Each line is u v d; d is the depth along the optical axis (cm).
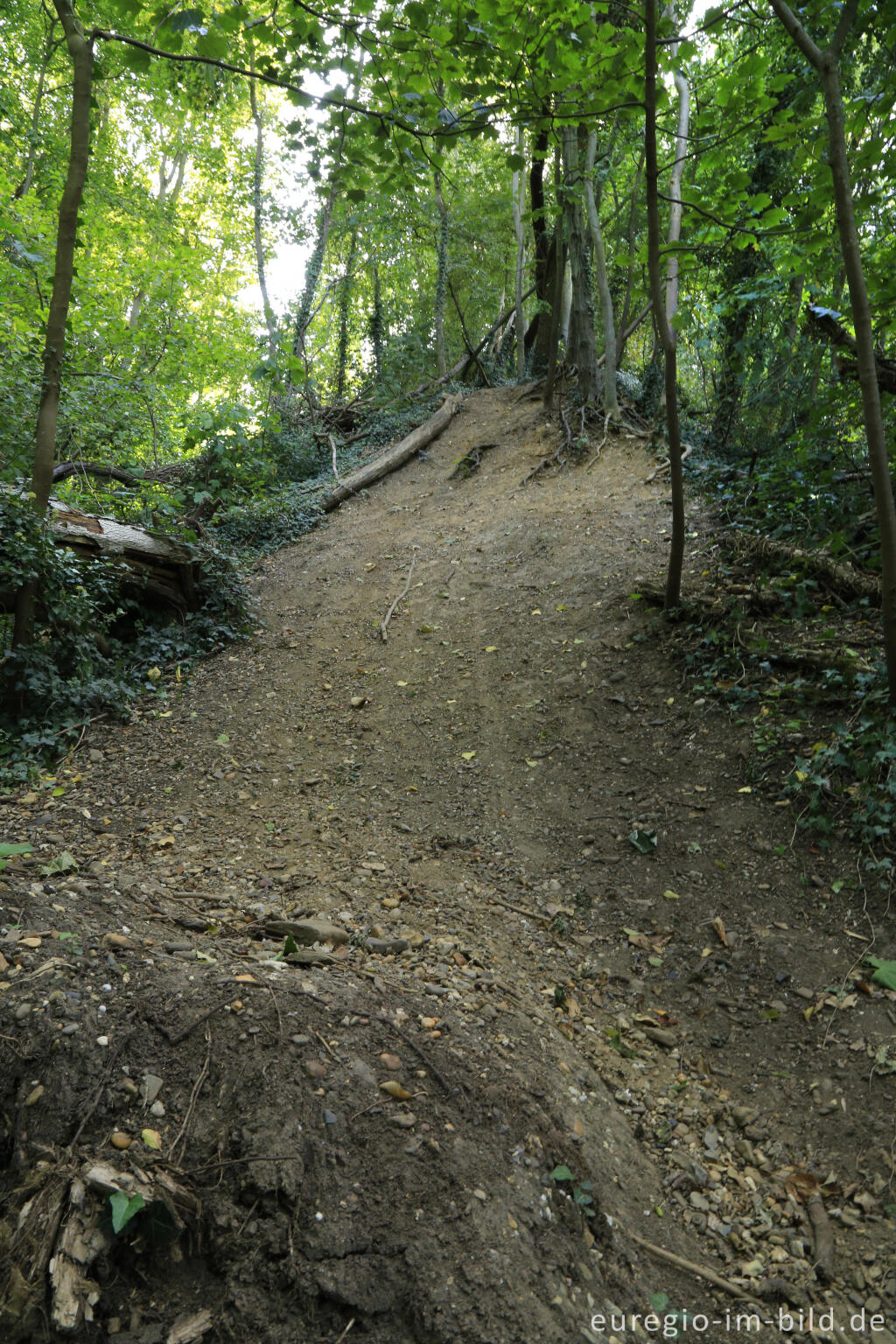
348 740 643
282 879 454
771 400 1053
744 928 414
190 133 1866
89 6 645
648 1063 357
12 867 393
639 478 1072
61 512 743
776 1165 308
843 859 429
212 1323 218
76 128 590
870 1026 347
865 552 645
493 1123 282
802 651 555
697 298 1335
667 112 591
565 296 1639
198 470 1177
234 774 593
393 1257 230
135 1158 246
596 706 625
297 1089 267
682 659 633
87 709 656
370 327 2000
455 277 2248
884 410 626
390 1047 299
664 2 914
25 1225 229
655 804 513
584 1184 279
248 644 826
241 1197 240
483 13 496
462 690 691
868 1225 279
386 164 569
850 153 521
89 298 1030
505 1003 362
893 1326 245
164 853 475
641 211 1617
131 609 823
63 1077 265
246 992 305
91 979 301
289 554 1079
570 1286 242
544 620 766
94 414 999
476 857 499
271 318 1479
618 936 431
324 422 1642
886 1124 309
